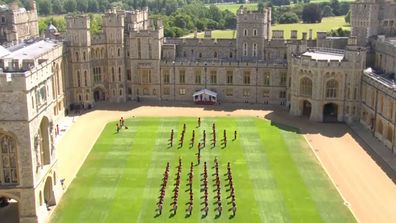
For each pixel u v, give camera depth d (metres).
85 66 131.00
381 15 131.88
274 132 109.50
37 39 133.62
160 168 89.12
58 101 119.06
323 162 91.88
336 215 71.81
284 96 134.88
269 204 75.12
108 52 135.88
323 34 137.62
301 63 119.56
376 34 132.75
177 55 144.25
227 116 122.81
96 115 124.75
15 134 67.19
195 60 137.62
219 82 136.88
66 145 101.94
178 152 97.06
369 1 130.25
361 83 116.31
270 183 82.62
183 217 71.31
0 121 66.69
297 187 81.06
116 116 123.56
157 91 139.50
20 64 72.94
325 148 99.31
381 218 71.19
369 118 111.56
